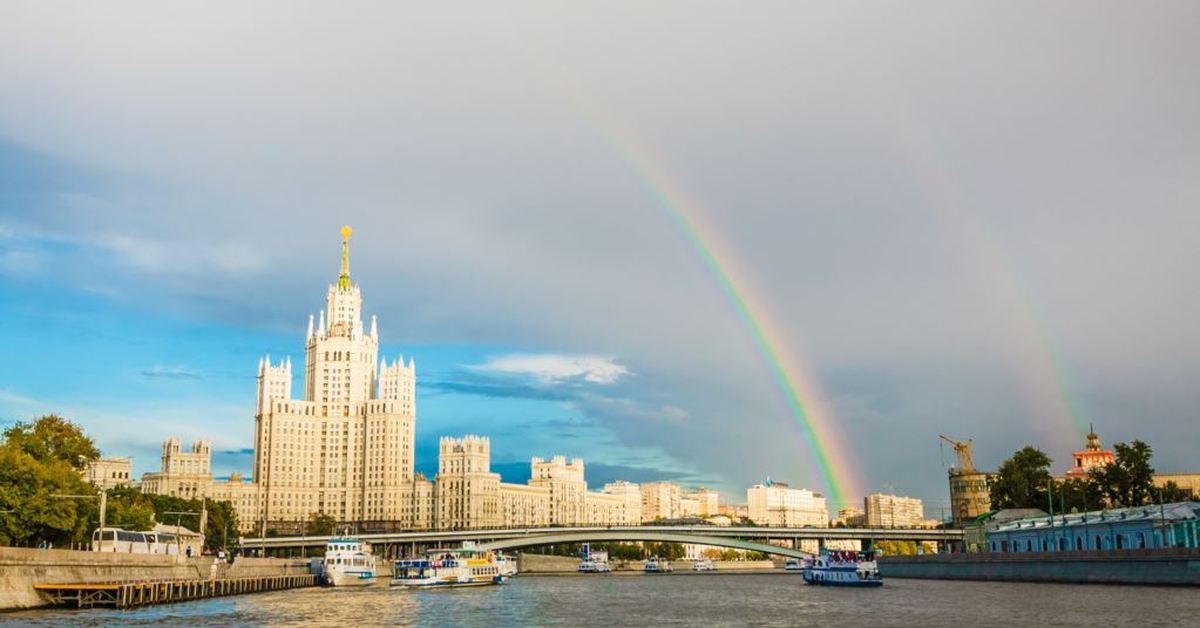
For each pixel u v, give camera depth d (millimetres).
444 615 139000
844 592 190750
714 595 190625
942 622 116938
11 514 146250
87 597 130250
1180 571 151375
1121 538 183750
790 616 134875
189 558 170500
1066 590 158000
